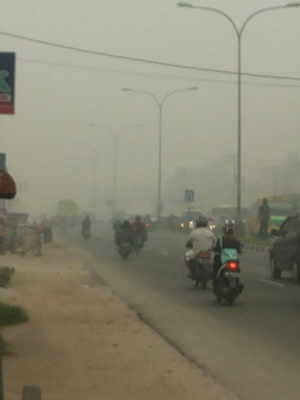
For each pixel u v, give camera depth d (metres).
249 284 24.33
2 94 13.16
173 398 9.78
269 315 17.42
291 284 24.34
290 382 10.89
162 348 13.23
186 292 22.06
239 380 11.00
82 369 11.55
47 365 11.82
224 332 15.09
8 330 15.01
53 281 25.02
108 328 15.32
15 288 22.62
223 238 19.44
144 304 19.34
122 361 12.14
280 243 25.77
